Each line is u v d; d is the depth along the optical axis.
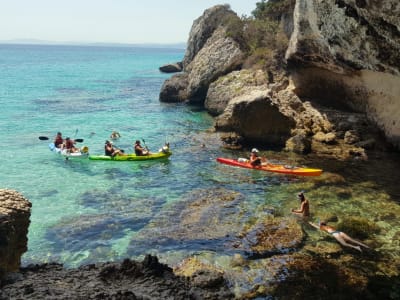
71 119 30.47
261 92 22.91
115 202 14.47
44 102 38.19
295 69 27.80
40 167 18.77
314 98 27.80
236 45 37.78
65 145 20.98
